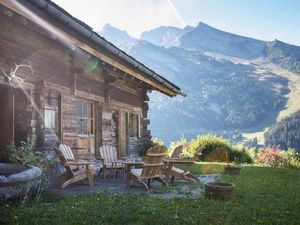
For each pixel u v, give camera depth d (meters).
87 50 8.41
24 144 8.33
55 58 9.62
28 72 8.52
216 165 14.82
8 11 6.94
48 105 9.27
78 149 10.84
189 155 19.11
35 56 8.77
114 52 9.16
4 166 7.29
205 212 5.87
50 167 8.70
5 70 7.75
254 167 14.98
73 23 7.09
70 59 10.37
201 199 6.99
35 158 7.81
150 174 8.54
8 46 7.84
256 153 21.80
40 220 4.89
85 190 7.97
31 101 8.68
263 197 7.61
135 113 15.56
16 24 8.08
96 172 11.27
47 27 6.93
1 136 8.35
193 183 9.58
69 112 10.30
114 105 13.36
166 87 14.52
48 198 6.58
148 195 7.34
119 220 5.11
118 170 10.56
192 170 12.88
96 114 12.22
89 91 11.52
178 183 9.59
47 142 9.07
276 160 20.48
